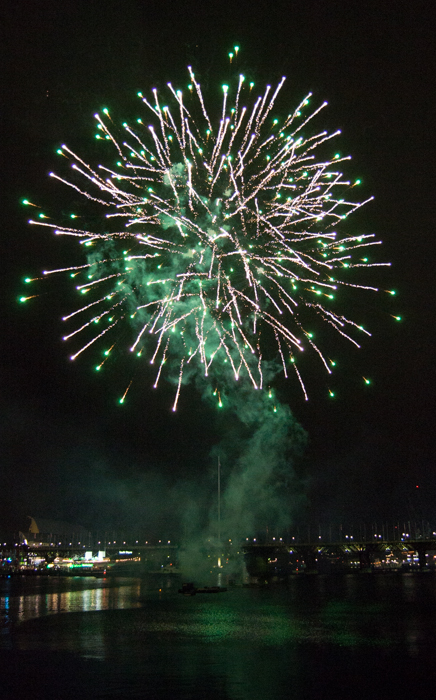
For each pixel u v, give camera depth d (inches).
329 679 1445.6
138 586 4768.7
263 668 1562.5
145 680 1429.6
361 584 5241.1
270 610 2979.8
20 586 4781.0
